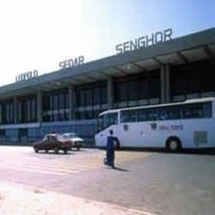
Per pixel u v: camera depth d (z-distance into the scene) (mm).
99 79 55312
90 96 59594
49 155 33469
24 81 62344
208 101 29062
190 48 38500
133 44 44750
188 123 30047
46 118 67812
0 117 80250
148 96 50594
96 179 17641
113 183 16203
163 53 40688
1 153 37312
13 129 72750
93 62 48844
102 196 13344
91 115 59031
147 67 47312
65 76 53281
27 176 20078
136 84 52406
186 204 11477
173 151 30844
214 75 43938
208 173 17688
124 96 53750
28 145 56125
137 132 34000
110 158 22547
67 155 32719
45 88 63781
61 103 65000
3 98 77125
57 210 10547
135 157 27047
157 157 26438
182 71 46844
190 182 15406
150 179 16750
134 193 13672
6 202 11836
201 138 29109
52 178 18891
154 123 32594
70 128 56094
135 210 10758
